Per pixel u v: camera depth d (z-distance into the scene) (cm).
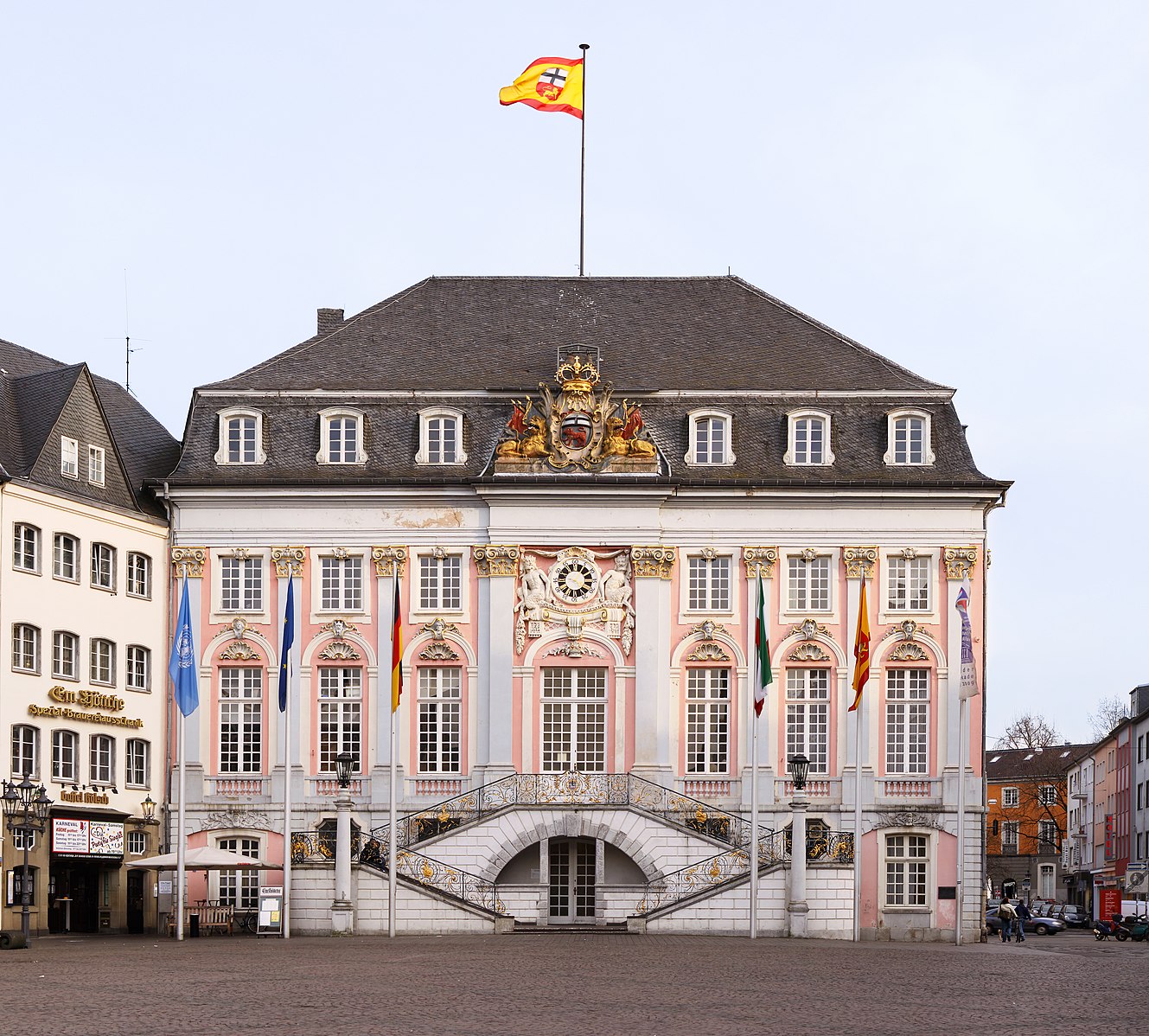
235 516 6338
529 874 5975
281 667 5606
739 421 6438
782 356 6656
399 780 6209
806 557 6303
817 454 6397
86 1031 2616
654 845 5828
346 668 6294
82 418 6122
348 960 4169
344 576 6328
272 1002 3047
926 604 6300
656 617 6253
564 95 7169
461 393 6469
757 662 5669
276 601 6316
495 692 6219
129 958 4281
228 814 6209
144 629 6234
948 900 6153
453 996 3172
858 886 5581
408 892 5569
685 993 3278
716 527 6319
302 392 6456
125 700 6128
